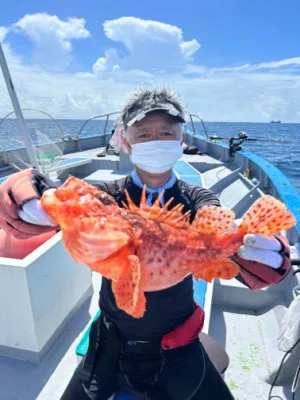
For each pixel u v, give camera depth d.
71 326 2.96
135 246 1.38
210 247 1.48
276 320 3.09
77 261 1.28
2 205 1.44
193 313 1.92
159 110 1.69
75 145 10.48
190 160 8.45
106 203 1.41
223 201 5.96
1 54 3.29
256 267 1.52
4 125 4.19
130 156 1.86
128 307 1.19
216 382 1.81
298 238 3.35
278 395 2.42
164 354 1.83
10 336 2.54
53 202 1.28
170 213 1.52
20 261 2.36
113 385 1.91
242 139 7.98
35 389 2.36
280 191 4.09
